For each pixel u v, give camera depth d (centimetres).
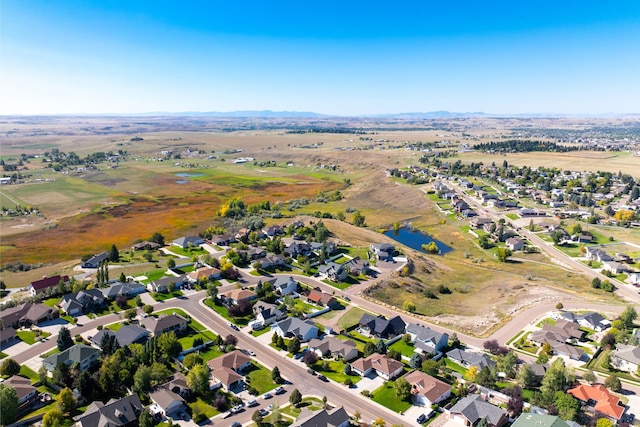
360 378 9075
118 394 8362
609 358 9400
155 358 9175
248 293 12756
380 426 7300
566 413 7512
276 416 7462
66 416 7631
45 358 9481
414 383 8656
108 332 10419
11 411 7338
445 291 14712
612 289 14162
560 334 10619
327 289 13988
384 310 12631
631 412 7825
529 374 8719
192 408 7931
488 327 11612
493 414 7519
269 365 9531
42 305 11538
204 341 10450
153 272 14700
